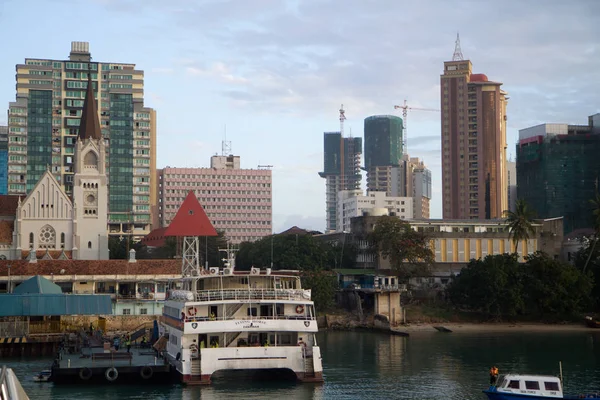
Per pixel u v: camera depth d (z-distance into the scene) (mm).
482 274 179250
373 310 183000
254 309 94188
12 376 34500
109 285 168125
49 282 142875
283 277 97312
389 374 101750
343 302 195750
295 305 93688
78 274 165125
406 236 196250
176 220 144875
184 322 89250
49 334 129750
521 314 182500
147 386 91062
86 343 121812
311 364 91188
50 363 114062
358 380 96438
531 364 112188
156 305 156125
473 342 144500
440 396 86188
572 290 179250
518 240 198500
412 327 174000
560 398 77000
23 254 196500
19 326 129875
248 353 88875
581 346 136625
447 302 191875
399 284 188000
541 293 176750
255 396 83875
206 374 88312
